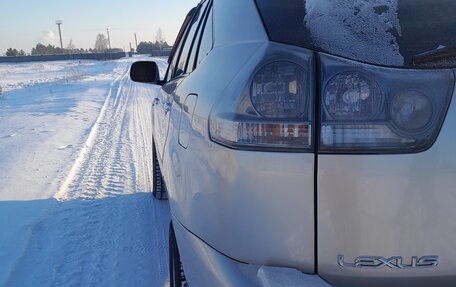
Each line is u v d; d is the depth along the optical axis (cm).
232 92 176
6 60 8806
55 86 2594
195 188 200
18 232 452
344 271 166
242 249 173
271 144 165
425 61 160
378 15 172
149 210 524
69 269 385
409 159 159
